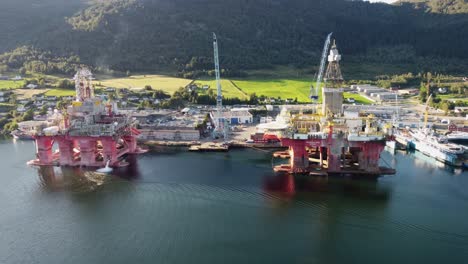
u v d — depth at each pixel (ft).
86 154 407.64
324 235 262.88
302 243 254.06
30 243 257.34
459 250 245.04
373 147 374.02
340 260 235.40
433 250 245.04
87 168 402.11
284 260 235.81
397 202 312.50
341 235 262.67
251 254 241.55
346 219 284.61
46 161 416.26
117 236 262.88
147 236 262.67
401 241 255.50
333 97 412.16
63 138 403.13
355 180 362.74
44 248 251.19
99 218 288.71
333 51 411.13
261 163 415.44
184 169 395.55
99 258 239.09
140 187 345.31
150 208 303.89
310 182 356.79
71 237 263.49
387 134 381.81
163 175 376.48
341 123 391.24
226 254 241.35
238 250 245.65
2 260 239.50
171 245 251.80
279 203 311.27
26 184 358.43
